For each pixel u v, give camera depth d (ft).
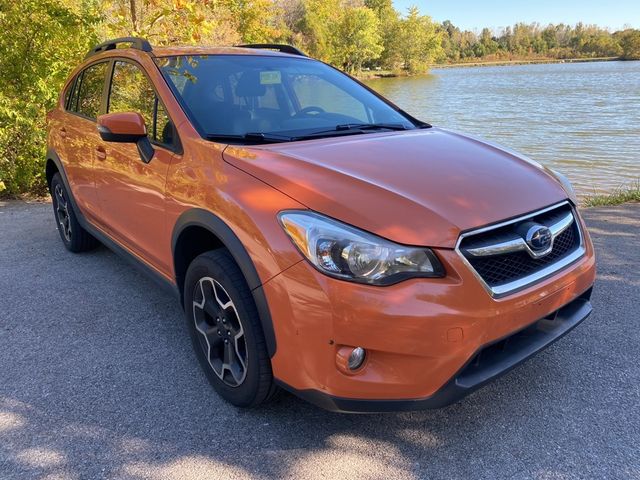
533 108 94.84
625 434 8.17
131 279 14.29
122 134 9.76
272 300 7.32
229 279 7.98
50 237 18.13
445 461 7.67
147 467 7.57
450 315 6.77
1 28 22.52
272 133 10.21
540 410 8.77
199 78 11.05
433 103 109.19
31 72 23.32
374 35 230.48
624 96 116.98
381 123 11.78
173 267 9.84
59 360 10.37
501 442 8.04
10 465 7.63
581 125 69.92
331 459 7.72
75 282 14.14
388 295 6.70
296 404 8.96
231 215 7.97
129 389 9.41
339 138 10.02
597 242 16.99
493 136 61.77
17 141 23.43
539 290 7.64
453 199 7.59
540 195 8.36
